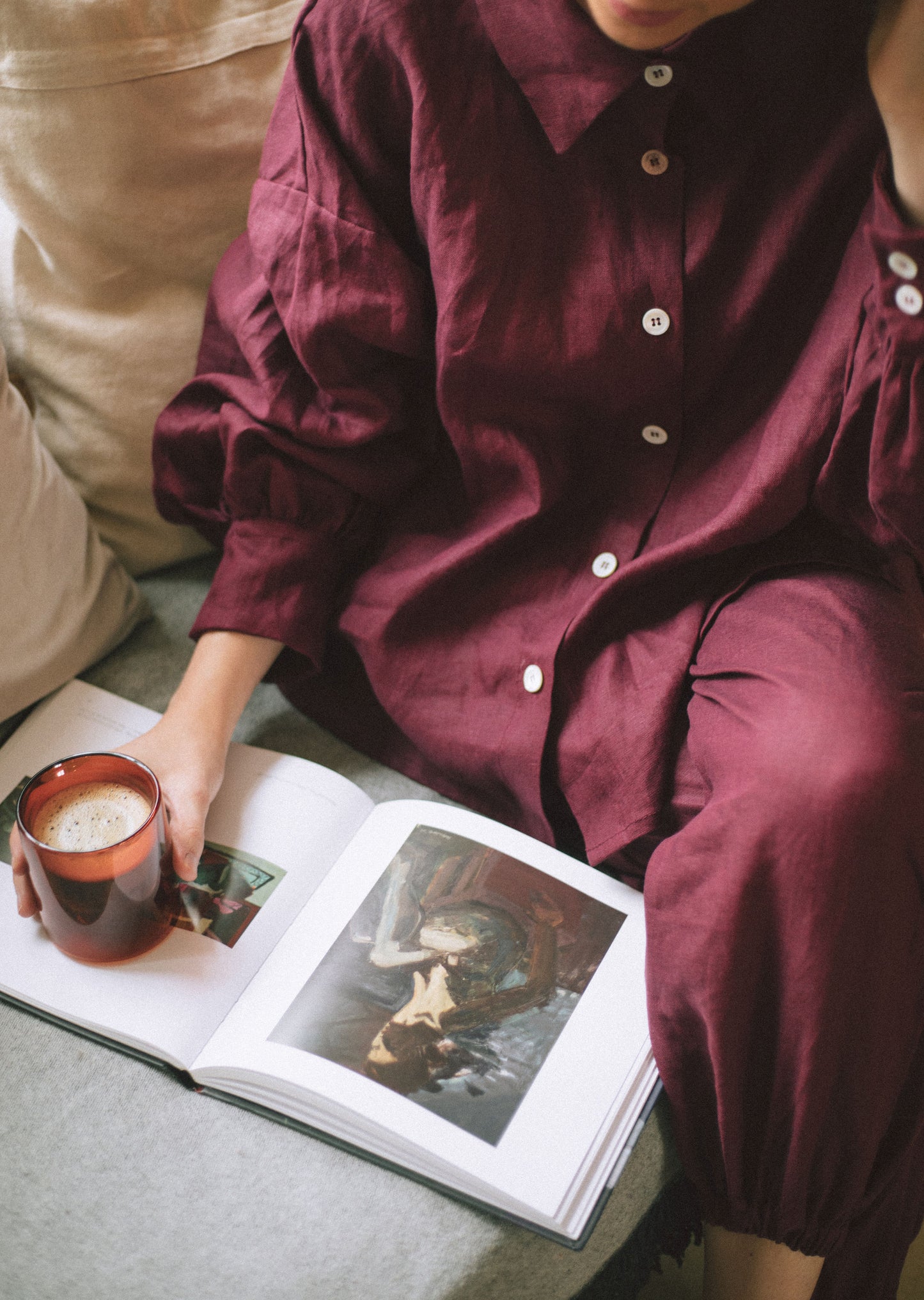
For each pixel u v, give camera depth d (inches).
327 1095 29.8
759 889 28.5
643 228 32.8
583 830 35.7
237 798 38.2
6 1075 32.3
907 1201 33.5
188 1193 30.0
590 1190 29.1
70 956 33.8
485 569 38.5
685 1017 29.8
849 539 34.3
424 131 33.2
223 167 43.2
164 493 43.0
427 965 32.8
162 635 46.1
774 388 34.3
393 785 41.2
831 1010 28.2
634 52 30.1
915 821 28.2
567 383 34.7
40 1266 28.9
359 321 35.9
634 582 35.1
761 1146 29.7
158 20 40.8
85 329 44.3
